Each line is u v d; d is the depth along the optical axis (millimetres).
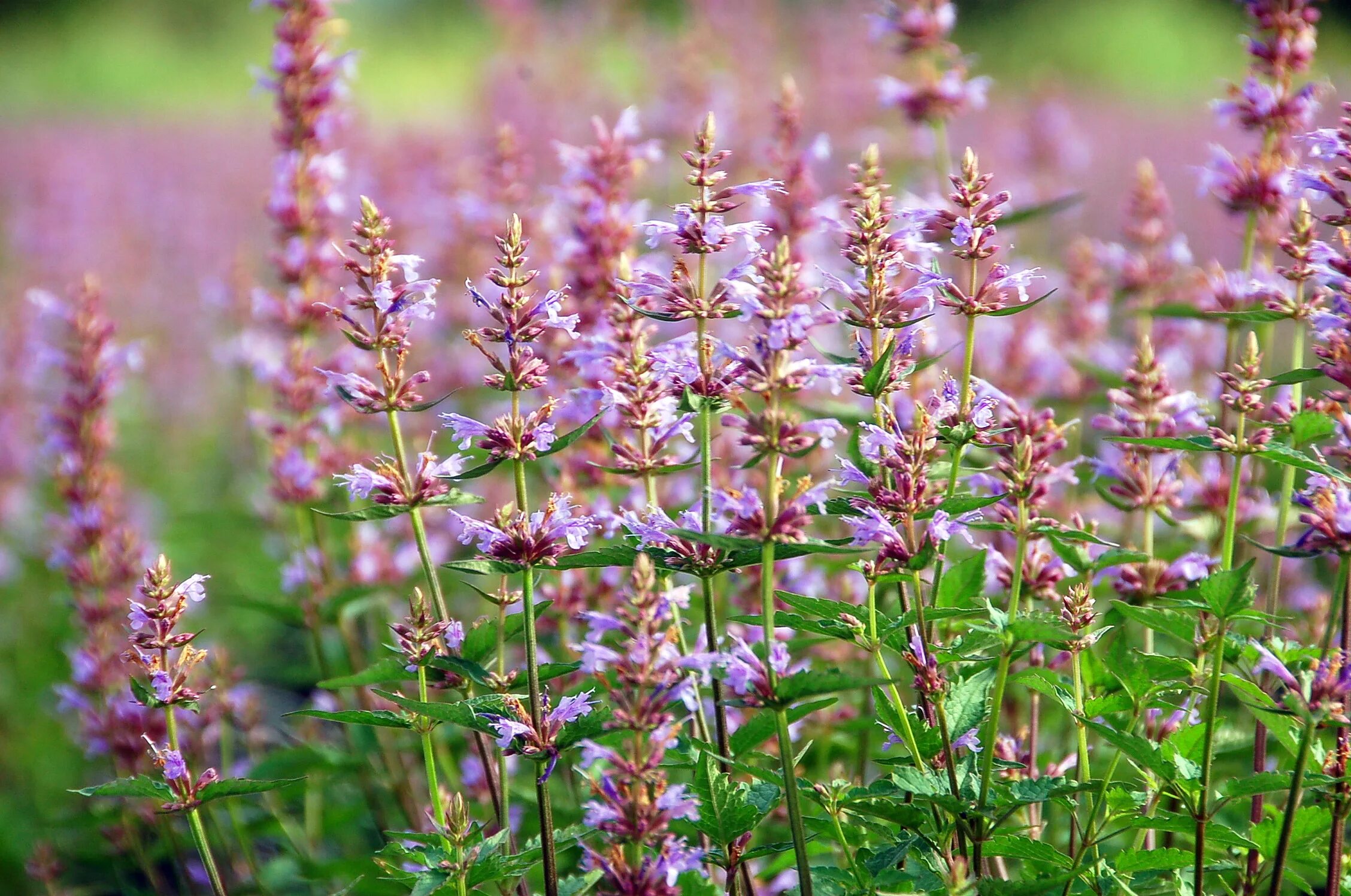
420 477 5750
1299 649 5566
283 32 9547
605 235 7785
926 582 6148
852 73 20062
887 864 5246
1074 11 43562
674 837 4715
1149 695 5504
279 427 9805
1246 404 5504
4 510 14367
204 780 5723
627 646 4820
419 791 9289
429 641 5586
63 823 8852
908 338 5492
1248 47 7660
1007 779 5480
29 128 34156
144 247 21797
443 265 12086
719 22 20406
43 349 9758
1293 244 6238
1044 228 17172
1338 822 5059
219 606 13688
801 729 7785
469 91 22375
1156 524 9016
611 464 7863
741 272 4934
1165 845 6355
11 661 13281
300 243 9773
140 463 17188
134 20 54125
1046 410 6188
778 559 5238
